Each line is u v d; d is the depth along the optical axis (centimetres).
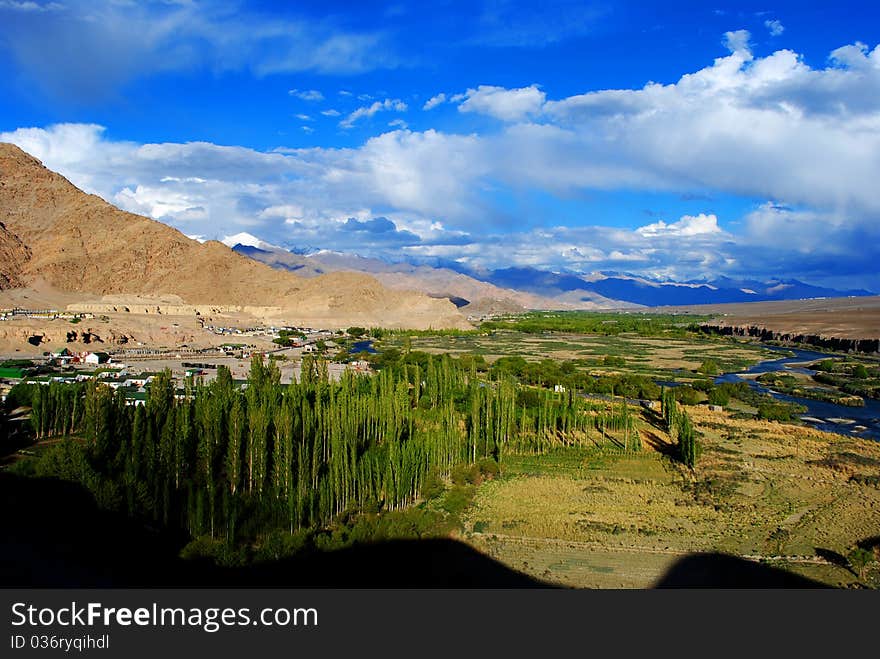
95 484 6481
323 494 7231
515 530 7400
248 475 8038
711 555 6762
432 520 7331
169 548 6306
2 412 10488
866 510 8088
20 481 6662
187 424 8200
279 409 8994
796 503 8369
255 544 6631
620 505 8269
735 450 11000
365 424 9744
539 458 10556
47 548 5669
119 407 8306
